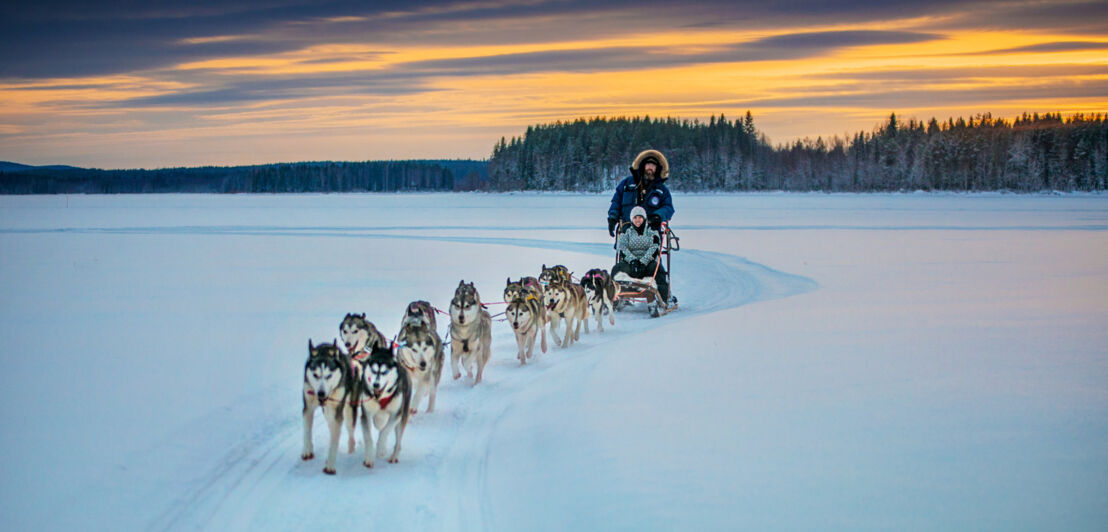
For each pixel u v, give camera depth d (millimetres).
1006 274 17062
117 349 9898
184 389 7906
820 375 7117
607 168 130250
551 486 5078
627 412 6297
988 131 124875
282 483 5590
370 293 15547
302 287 16516
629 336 10492
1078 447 4879
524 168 135000
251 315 12727
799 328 9875
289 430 6871
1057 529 3754
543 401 7242
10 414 6980
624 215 15477
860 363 7551
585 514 4516
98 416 6953
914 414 5734
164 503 5168
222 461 6008
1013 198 87875
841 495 4316
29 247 27781
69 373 8562
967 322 9969
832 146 139000
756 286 17203
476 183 155875
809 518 4047
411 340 7188
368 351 7930
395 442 6418
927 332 9242
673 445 5379
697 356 8352
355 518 4945
